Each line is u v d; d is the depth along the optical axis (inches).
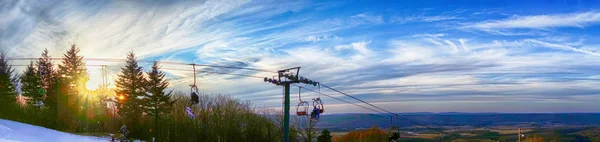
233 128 2564.0
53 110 2305.6
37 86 2396.7
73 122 2204.7
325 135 2716.5
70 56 2578.7
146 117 2501.2
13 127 1302.9
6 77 2337.6
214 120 2566.4
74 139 1331.2
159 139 2325.3
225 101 2719.0
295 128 2687.0
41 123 2069.4
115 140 1552.7
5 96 2269.9
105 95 2637.8
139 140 2087.8
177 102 2706.7
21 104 2329.0
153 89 2454.5
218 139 2411.4
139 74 2488.9
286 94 951.0
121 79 2492.6
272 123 2723.9
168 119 2496.3
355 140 3186.5
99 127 2279.8
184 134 2401.6
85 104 2498.8
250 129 2623.0
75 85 2554.1
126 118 2438.5
